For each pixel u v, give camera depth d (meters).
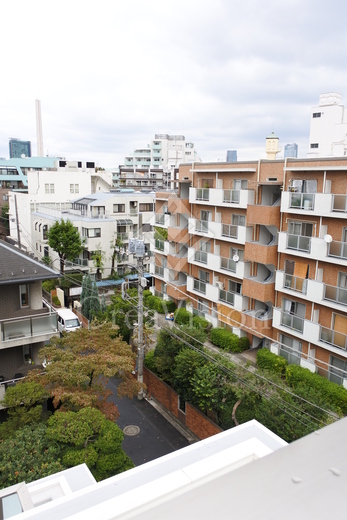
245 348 19.36
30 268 13.68
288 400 11.24
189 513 1.06
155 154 81.69
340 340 15.06
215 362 13.45
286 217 16.84
